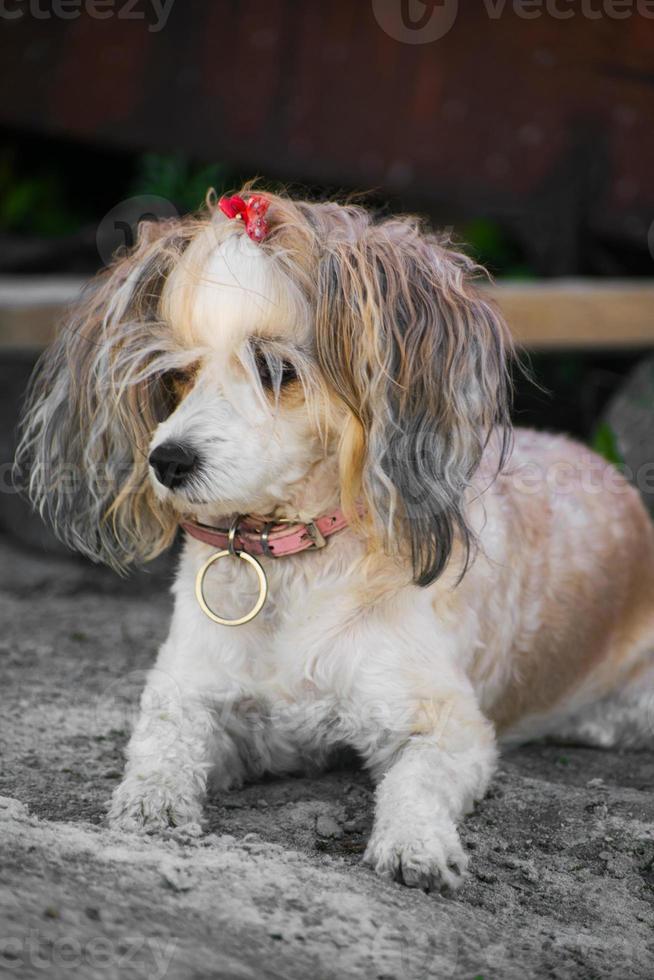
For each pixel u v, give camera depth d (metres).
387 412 4.66
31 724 5.63
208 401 4.66
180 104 12.42
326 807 4.86
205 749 4.91
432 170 11.66
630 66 11.00
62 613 7.85
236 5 12.15
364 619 4.90
